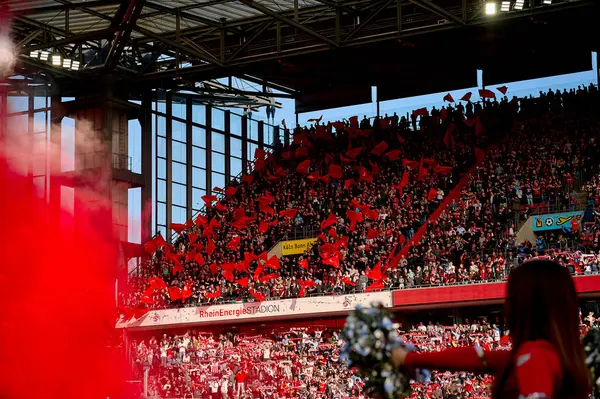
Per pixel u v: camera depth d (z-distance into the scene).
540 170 43.06
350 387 36.31
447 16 37.72
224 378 39.62
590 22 42.47
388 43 40.34
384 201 45.34
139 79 45.75
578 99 46.12
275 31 45.12
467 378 33.69
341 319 41.72
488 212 42.03
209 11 42.41
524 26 41.88
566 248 38.16
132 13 38.06
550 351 3.18
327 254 41.19
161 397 40.84
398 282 39.97
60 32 44.12
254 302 41.97
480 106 49.03
